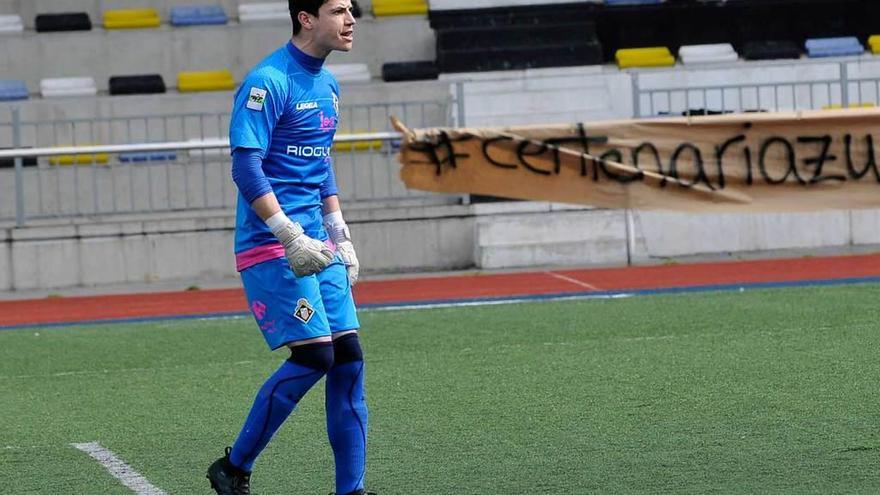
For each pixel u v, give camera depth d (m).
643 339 36.44
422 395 29.55
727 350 33.81
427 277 58.56
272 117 18.97
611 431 24.86
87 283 60.25
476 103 70.94
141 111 69.06
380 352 36.28
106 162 66.31
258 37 77.81
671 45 81.56
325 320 19.31
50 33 76.00
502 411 27.31
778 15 81.69
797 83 61.16
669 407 26.89
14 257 59.56
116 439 26.20
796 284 48.41
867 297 43.09
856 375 29.48
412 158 49.03
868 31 81.88
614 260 60.50
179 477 22.66
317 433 25.92
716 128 49.94
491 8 77.75
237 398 30.42
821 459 21.88
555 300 47.06
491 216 61.66
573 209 61.28
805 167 49.94
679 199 50.19
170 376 33.94
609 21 81.06
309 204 19.59
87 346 40.34
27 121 66.00
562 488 20.75
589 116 70.94
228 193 65.75
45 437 26.64
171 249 60.81
